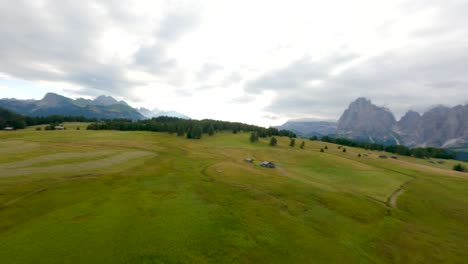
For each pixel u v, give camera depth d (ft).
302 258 75.82
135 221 86.12
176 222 88.74
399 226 118.11
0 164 155.94
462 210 156.56
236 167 237.25
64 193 112.68
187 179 168.14
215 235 82.12
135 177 160.04
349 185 209.26
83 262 59.11
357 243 93.76
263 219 104.22
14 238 68.03
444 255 92.02
